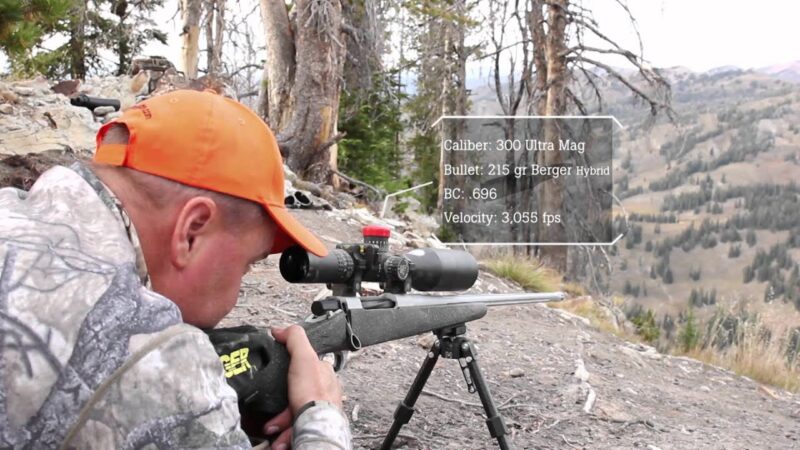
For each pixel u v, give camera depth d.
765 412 6.50
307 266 2.46
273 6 16.69
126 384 1.24
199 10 18.55
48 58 20.86
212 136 1.47
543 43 23.44
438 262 2.85
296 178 13.88
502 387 5.55
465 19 21.81
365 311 2.64
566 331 8.10
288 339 1.86
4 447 1.20
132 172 1.45
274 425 1.81
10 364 1.21
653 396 6.23
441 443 4.23
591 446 4.60
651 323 11.65
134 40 22.56
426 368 3.37
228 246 1.52
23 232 1.32
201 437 1.29
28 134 7.66
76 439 1.22
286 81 16.69
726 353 8.78
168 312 1.33
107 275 1.30
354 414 4.45
